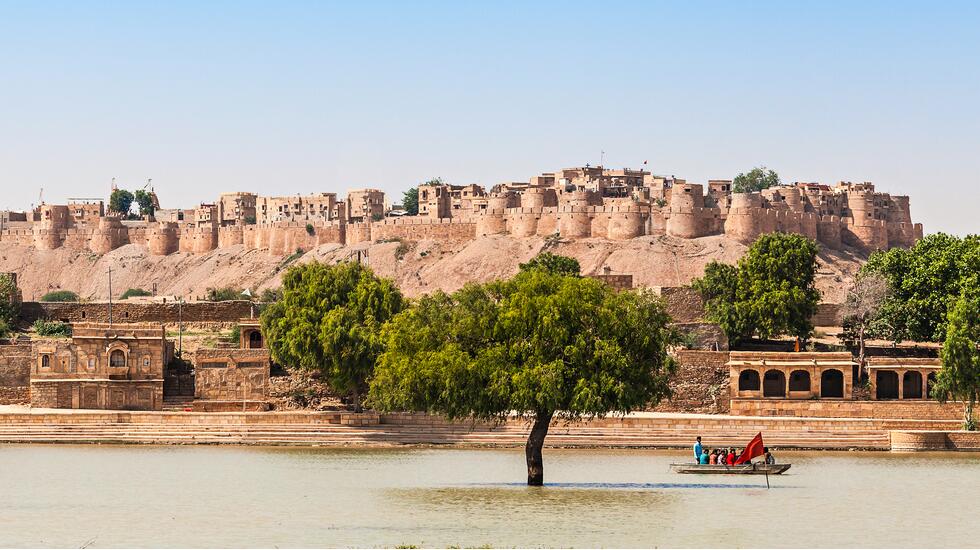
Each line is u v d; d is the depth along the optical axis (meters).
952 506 131.00
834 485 144.88
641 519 120.56
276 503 128.75
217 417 184.00
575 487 140.50
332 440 180.50
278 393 199.62
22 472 150.25
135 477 146.75
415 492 136.00
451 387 134.88
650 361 140.12
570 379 135.50
